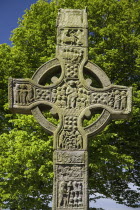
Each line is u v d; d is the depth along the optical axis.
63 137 5.95
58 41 6.36
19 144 12.32
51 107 6.13
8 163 12.24
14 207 13.41
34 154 12.03
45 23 16.05
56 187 5.78
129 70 16.19
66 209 5.71
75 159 5.88
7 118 15.38
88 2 16.20
